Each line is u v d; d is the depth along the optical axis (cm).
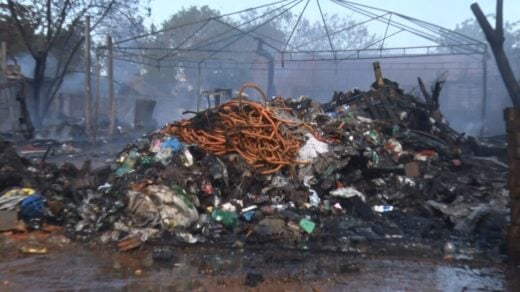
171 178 875
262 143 983
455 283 612
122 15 3509
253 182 922
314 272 642
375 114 1364
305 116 1177
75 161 1762
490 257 708
